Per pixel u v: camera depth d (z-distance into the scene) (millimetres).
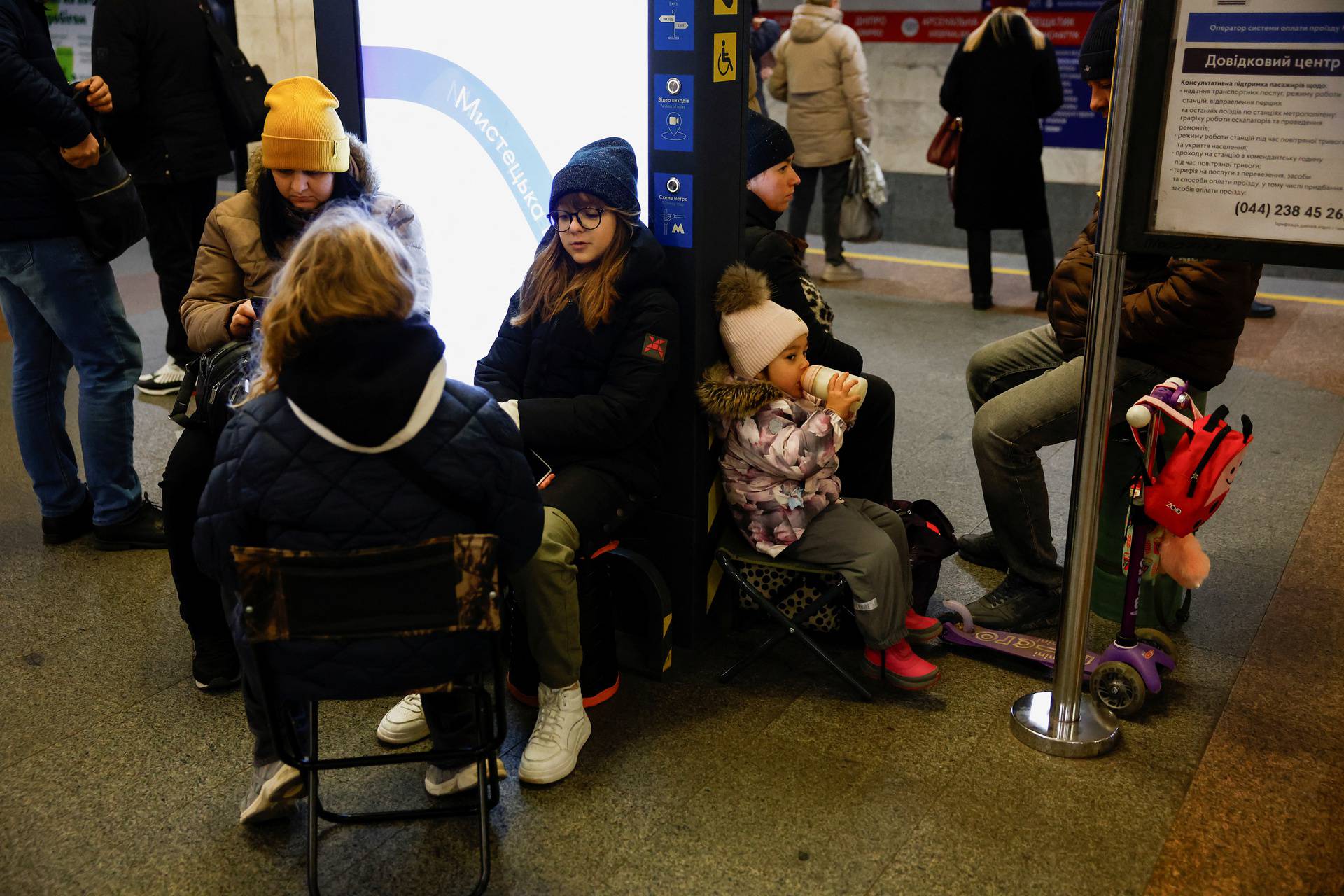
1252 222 2271
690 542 3061
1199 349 3039
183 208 5102
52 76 3320
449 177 3285
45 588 3574
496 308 3359
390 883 2322
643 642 3229
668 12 2703
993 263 8289
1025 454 3205
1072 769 2654
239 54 5062
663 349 2742
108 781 2660
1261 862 2346
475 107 3166
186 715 2924
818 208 9422
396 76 3266
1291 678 3025
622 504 2818
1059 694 2707
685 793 2580
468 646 2051
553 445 2732
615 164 2686
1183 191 2316
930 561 3115
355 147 2916
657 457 2939
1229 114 2238
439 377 1980
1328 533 3865
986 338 6293
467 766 2531
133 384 3756
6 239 3393
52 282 3490
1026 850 2381
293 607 1965
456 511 2027
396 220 2908
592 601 2809
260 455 1958
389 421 1907
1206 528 3912
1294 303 6965
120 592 3555
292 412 1960
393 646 2006
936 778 2629
